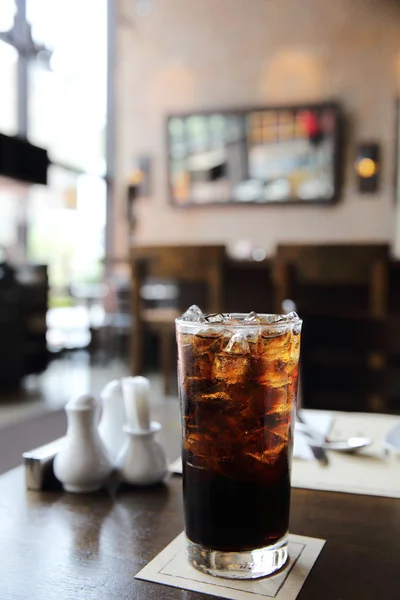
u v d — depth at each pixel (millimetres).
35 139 6977
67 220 7492
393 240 6406
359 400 2258
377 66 6402
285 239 6707
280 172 6633
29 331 4906
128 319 6035
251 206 6789
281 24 6660
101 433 904
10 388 4734
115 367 5805
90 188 7422
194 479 605
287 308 2408
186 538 621
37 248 7309
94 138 7449
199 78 6941
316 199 6543
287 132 6586
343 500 779
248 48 6777
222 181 6816
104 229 7488
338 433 1058
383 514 735
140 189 7148
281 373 599
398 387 2238
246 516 585
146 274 3623
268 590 560
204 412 595
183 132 6914
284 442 608
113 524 713
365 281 2738
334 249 2754
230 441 585
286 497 613
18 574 595
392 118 6371
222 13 6836
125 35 7195
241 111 6695
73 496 808
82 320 6777
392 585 568
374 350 2240
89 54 7387
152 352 5535
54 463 834
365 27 6422
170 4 7012
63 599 547
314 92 6582
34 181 4367
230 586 568
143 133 7164
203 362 595
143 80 7148
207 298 3902
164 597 550
